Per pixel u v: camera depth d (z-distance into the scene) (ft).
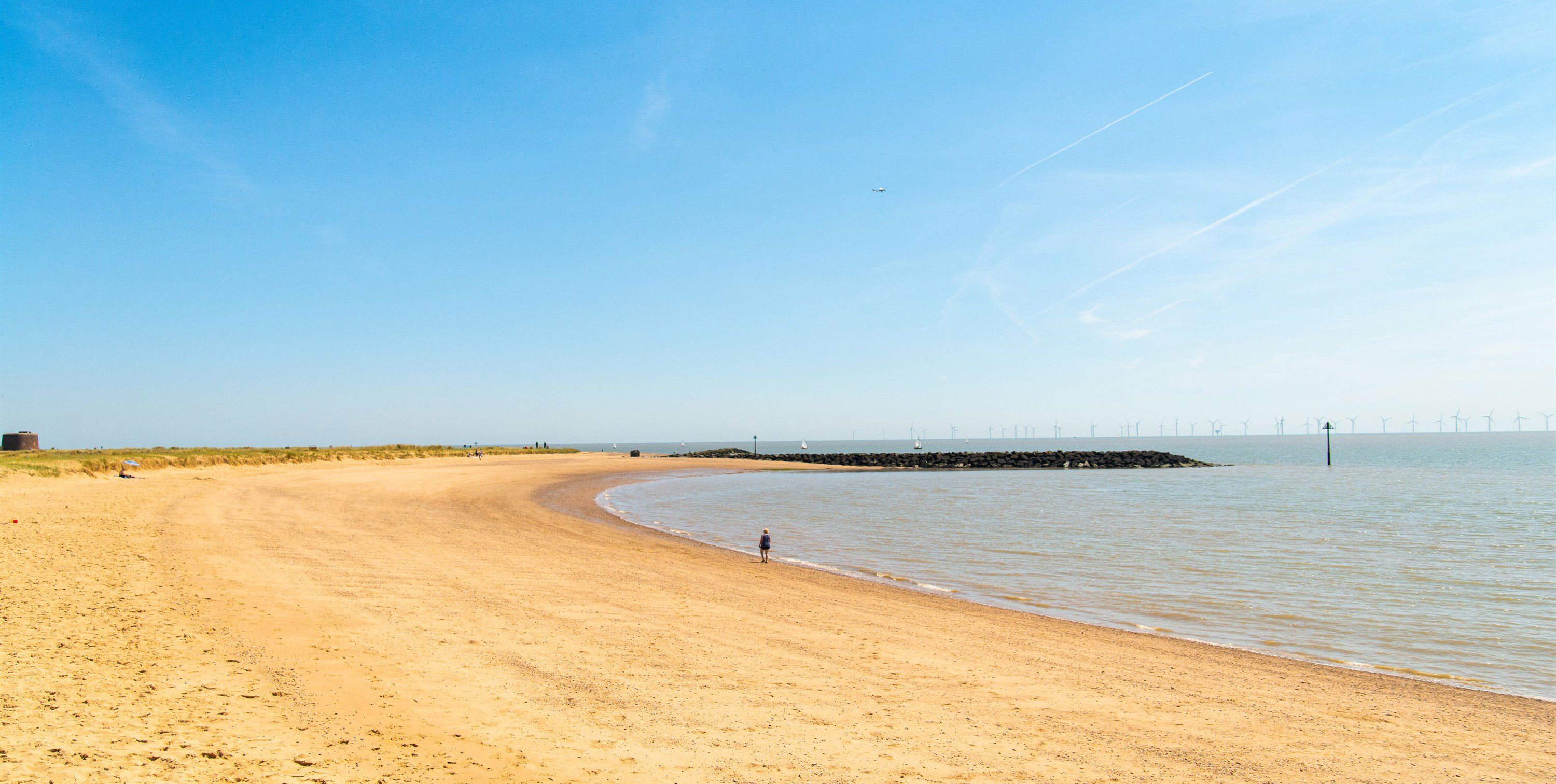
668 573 67.51
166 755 20.83
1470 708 37.76
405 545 71.56
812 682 35.40
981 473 299.79
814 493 192.13
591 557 74.23
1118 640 50.24
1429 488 207.10
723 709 30.40
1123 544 99.25
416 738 24.56
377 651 34.63
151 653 30.76
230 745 22.18
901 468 344.49
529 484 182.19
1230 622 58.44
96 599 38.91
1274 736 31.50
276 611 40.50
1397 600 66.80
